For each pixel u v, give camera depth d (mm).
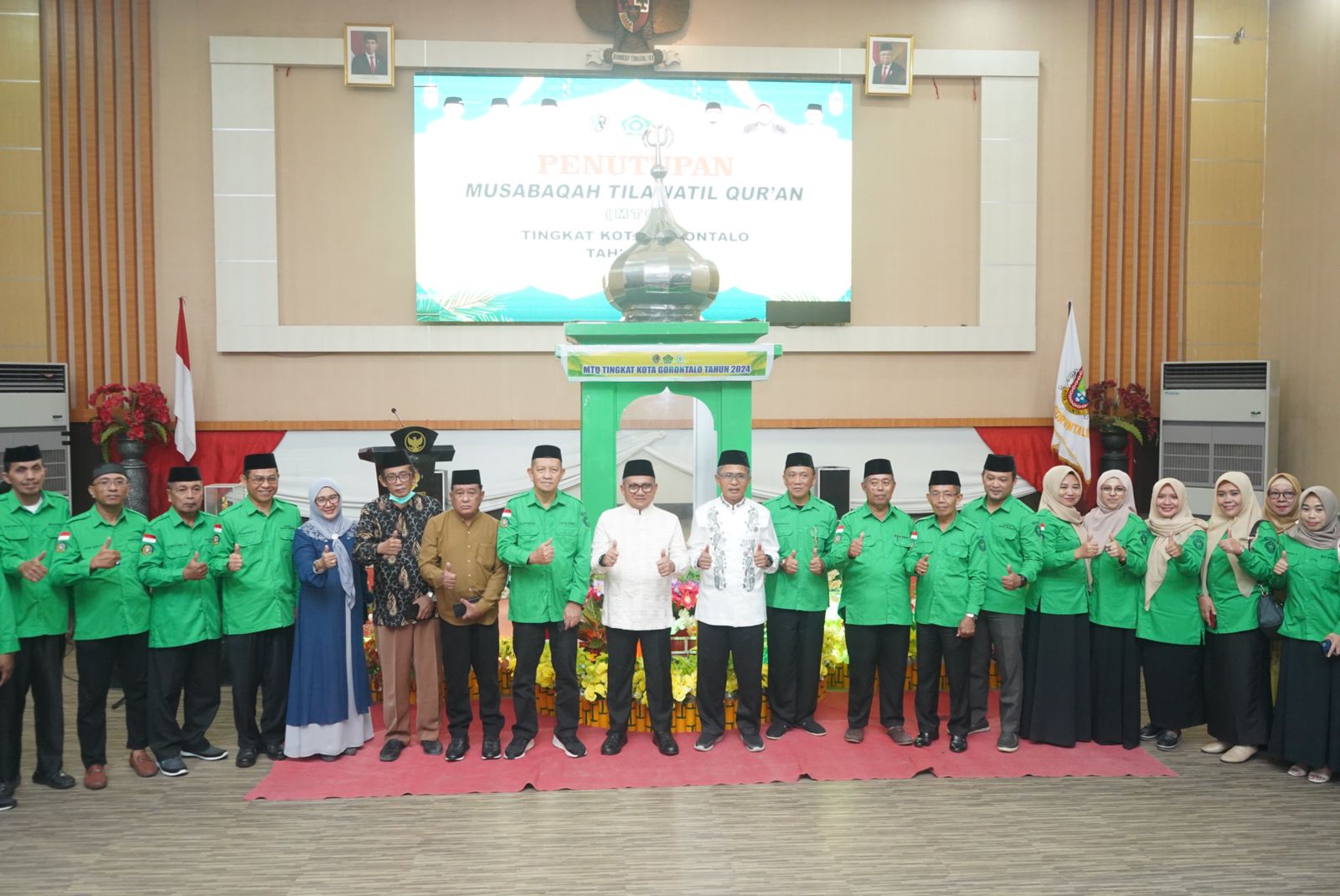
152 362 8109
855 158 8531
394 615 4309
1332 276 7621
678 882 3221
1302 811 3826
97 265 8078
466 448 8273
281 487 8039
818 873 3281
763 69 8328
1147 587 4492
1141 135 8570
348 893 3154
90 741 4070
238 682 4281
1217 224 8539
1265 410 7461
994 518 4551
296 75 8164
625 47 8227
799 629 4609
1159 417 8398
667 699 4375
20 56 7934
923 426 8555
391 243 8281
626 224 8297
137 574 4148
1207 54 8492
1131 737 4508
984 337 8539
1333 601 4039
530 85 8211
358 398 8289
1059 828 3650
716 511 4418
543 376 8367
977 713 4668
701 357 4699
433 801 3887
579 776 4105
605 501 4812
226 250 8094
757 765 4219
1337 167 7578
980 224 8562
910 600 4512
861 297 8570
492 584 4312
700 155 8336
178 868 3334
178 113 8109
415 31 8195
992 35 8562
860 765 4246
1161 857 3412
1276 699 4223
